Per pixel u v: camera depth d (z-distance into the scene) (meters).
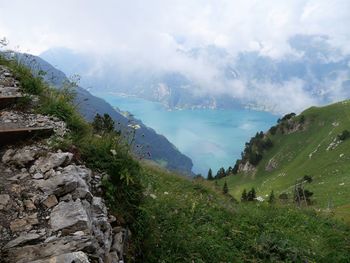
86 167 7.54
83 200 6.59
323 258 12.39
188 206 12.26
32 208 6.33
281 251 11.27
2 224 5.99
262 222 14.16
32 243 5.68
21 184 6.78
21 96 9.23
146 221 7.77
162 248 7.86
